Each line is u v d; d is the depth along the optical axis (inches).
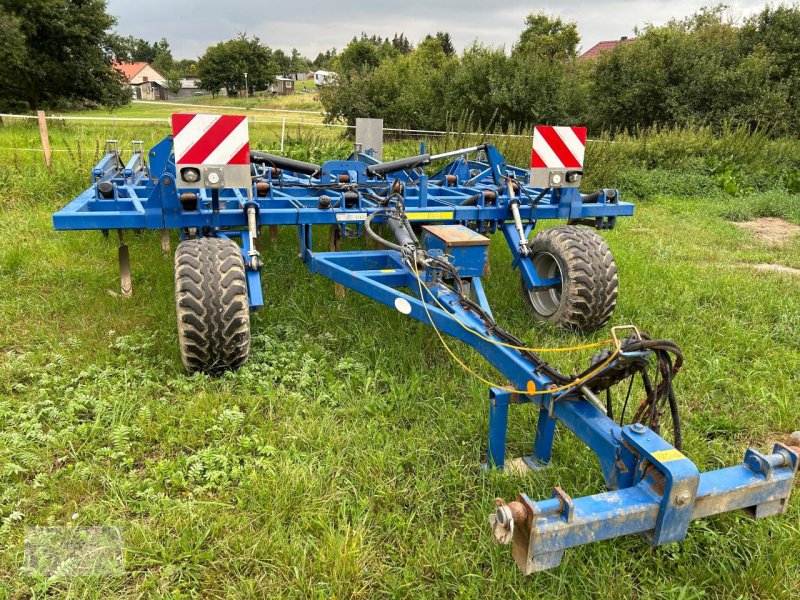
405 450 130.4
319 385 156.4
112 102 1482.5
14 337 177.9
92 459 124.1
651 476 86.0
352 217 181.8
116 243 271.9
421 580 99.2
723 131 700.7
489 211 199.9
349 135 743.1
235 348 149.9
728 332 199.3
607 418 100.7
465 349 176.1
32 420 134.3
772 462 88.0
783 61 871.7
